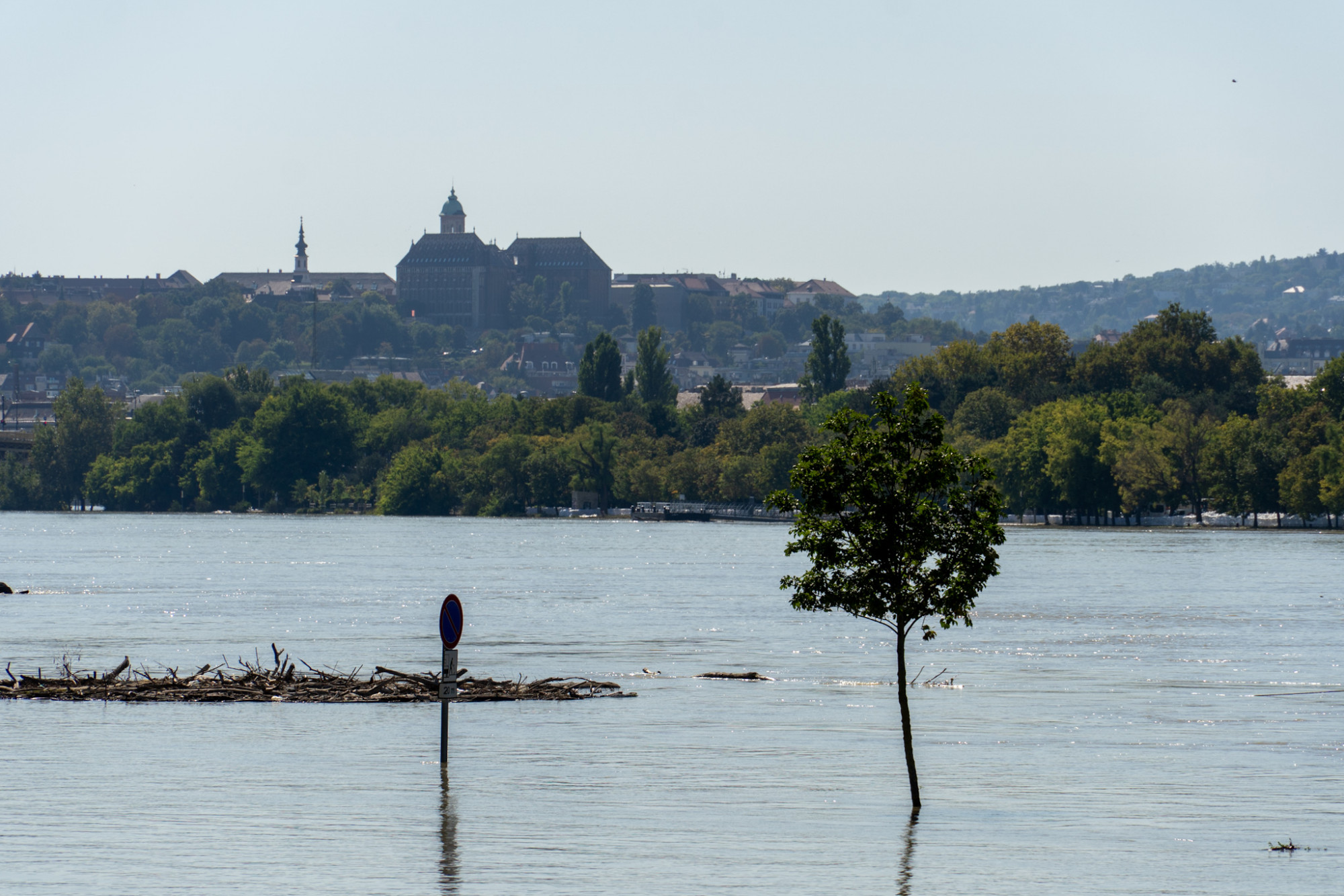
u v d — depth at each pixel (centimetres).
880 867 10694
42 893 9844
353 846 11144
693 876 10394
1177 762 15175
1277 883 10356
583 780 13812
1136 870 10675
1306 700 19962
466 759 14812
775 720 17762
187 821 11912
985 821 12281
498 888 10031
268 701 18712
